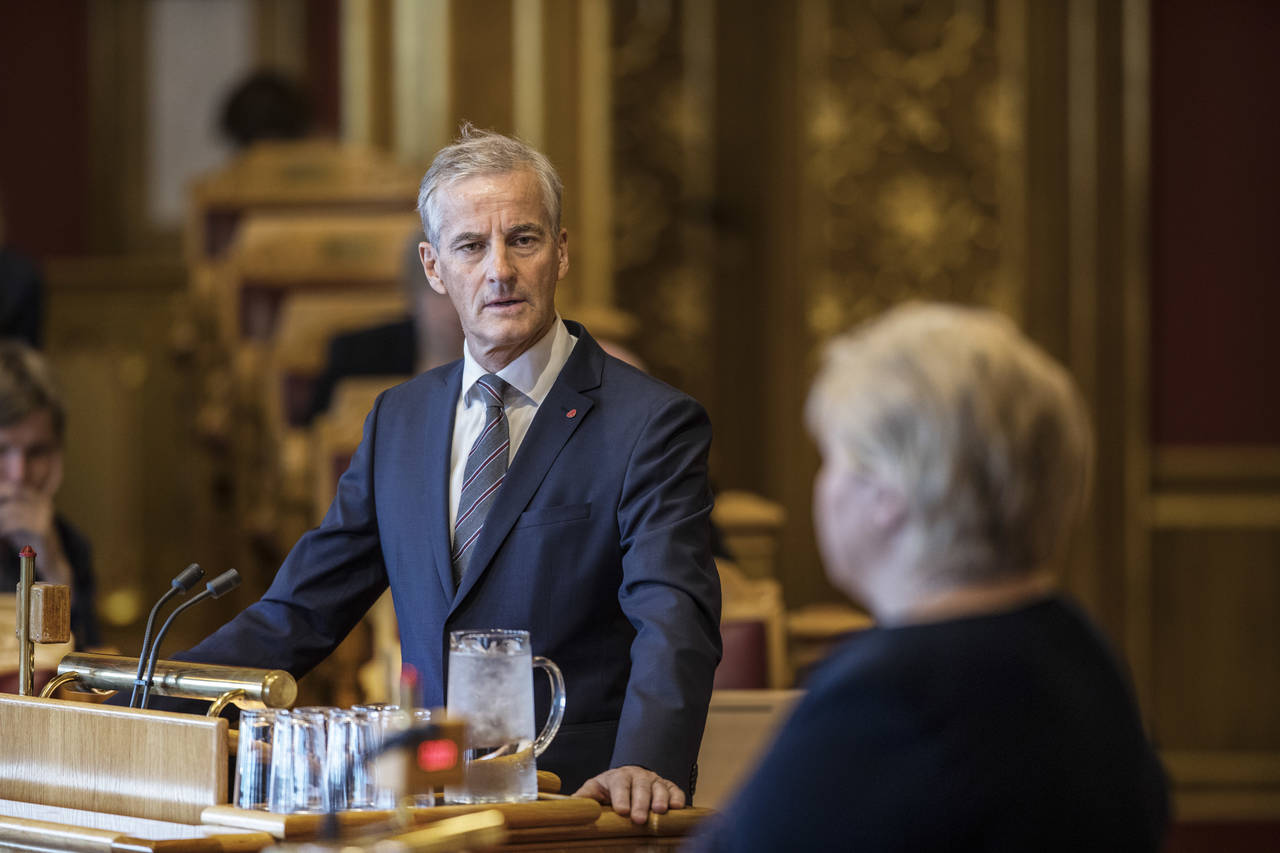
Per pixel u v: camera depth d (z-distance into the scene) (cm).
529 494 664
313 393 1473
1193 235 2097
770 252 2159
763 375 2178
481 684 557
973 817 396
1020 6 2092
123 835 521
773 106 2136
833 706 409
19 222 2438
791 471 2122
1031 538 417
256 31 2445
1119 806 410
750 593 1091
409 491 687
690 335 2191
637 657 620
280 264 1770
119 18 2452
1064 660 419
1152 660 2111
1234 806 2105
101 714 583
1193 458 2103
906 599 426
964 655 409
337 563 703
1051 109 2092
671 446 670
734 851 411
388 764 486
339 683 1234
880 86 2111
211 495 1772
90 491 2117
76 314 2136
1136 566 2092
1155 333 2103
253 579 1703
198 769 559
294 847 502
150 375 2134
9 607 841
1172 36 2089
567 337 700
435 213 674
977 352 416
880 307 2119
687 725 599
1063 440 415
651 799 565
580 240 1961
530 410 682
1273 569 2112
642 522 655
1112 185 2086
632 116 2170
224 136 1972
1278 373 2103
